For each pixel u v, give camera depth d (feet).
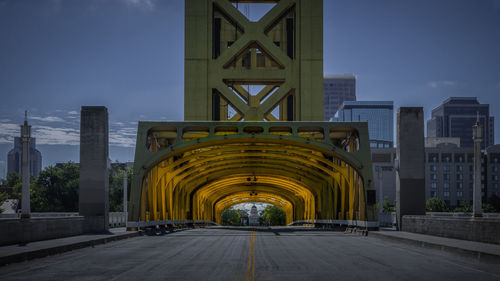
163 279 39.14
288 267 46.60
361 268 45.96
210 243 81.46
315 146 118.62
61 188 293.02
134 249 68.64
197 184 200.44
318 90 153.07
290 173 197.06
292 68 154.81
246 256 57.72
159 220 139.13
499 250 54.60
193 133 135.23
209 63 153.89
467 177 438.40
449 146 460.14
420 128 110.22
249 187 270.87
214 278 39.52
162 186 148.77
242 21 155.84
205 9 155.02
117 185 330.75
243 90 173.78
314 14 155.84
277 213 560.20
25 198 72.74
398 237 82.74
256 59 178.60
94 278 39.88
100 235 91.04
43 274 42.45
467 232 72.90
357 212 127.95
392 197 406.41
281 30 168.45
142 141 117.60
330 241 87.45
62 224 83.56
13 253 52.37
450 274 42.06
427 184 437.99
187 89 152.15
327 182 181.88
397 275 41.39
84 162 105.91
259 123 119.03
